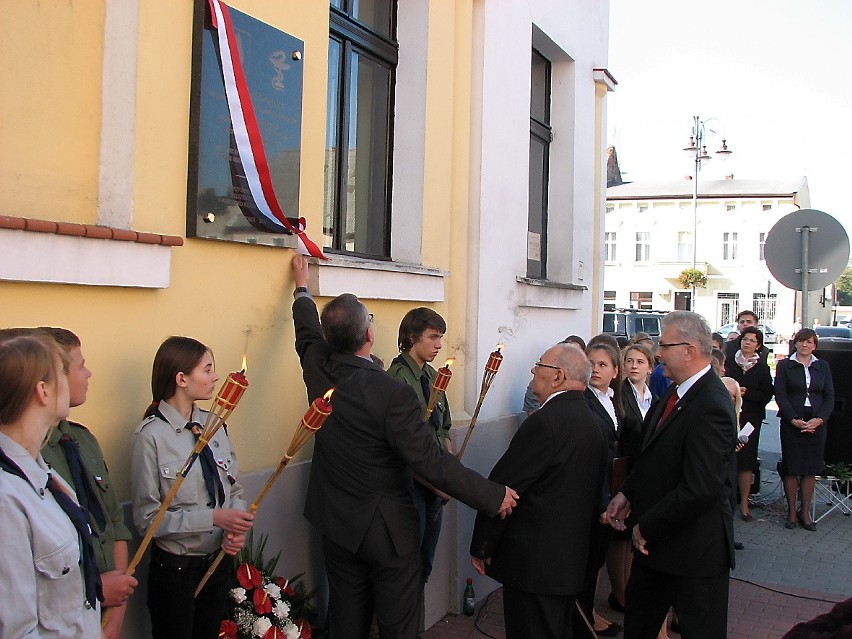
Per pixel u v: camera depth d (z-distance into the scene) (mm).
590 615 4820
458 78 5848
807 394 8203
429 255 5496
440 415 4746
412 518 3701
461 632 5262
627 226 45969
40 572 2076
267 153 3994
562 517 3822
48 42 3078
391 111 5504
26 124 3020
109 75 3252
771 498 9469
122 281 3213
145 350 3408
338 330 3750
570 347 4027
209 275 3719
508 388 6492
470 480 3637
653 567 3891
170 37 3496
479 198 5977
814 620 2896
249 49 3877
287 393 4203
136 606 3352
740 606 5949
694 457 3740
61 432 2684
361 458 3615
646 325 19203
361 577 3732
